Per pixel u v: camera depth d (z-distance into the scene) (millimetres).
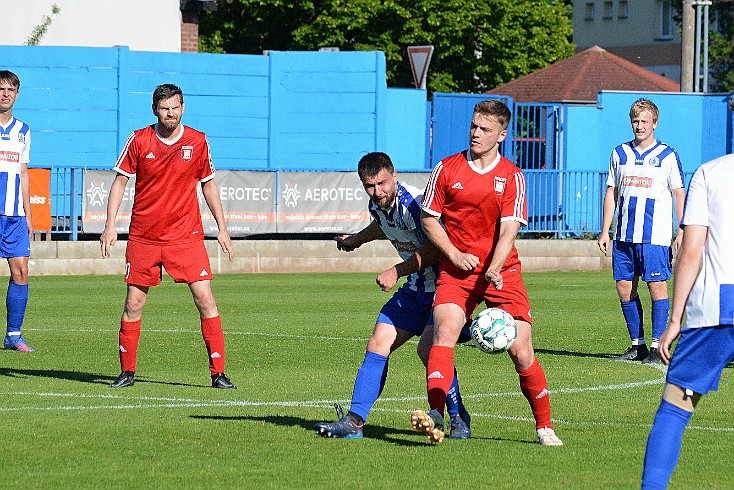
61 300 45125
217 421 21453
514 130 69188
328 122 67312
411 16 103750
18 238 31328
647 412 23000
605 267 63875
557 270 63094
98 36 75500
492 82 108375
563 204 64375
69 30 74938
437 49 104625
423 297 19766
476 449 19141
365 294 48812
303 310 42562
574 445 19547
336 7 101938
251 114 66500
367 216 60281
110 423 21156
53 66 63500
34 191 55750
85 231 56375
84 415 21984
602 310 43375
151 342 33469
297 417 21969
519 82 84812
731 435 20734
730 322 14484
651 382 27109
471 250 18828
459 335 19312
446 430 20844
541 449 19188
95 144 64375
